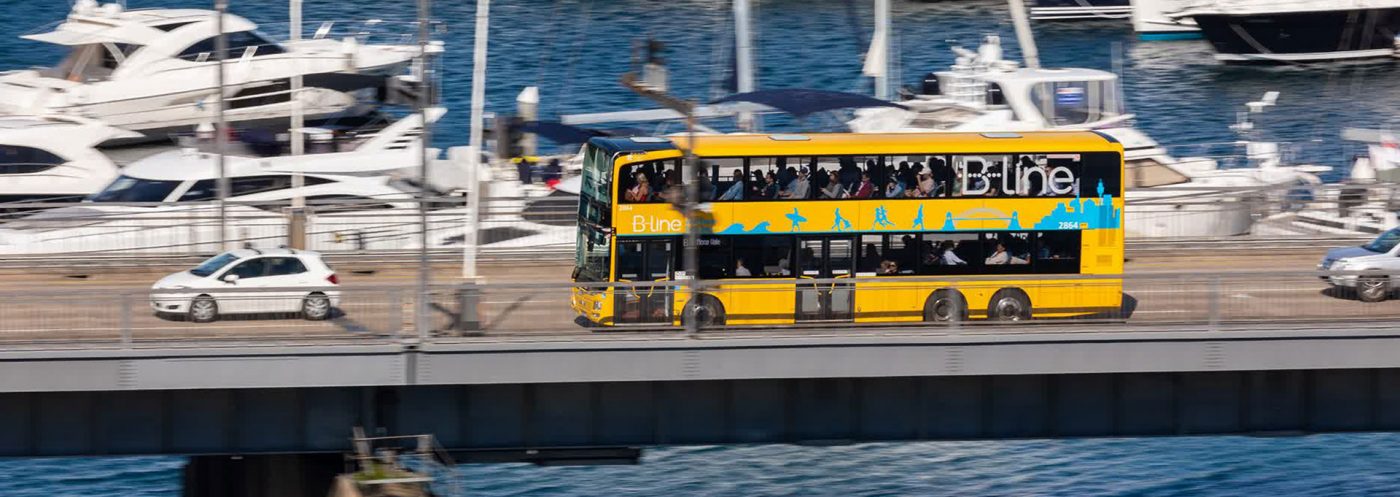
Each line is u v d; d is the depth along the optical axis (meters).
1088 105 139.50
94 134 135.00
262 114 156.00
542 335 78.81
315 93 158.12
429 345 77.62
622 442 80.50
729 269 85.44
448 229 114.62
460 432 79.81
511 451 80.50
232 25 157.50
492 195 127.69
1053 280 82.75
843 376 79.31
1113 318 82.19
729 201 85.19
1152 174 130.00
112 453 77.75
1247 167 159.88
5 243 108.94
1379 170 143.50
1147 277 81.44
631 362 78.69
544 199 116.38
